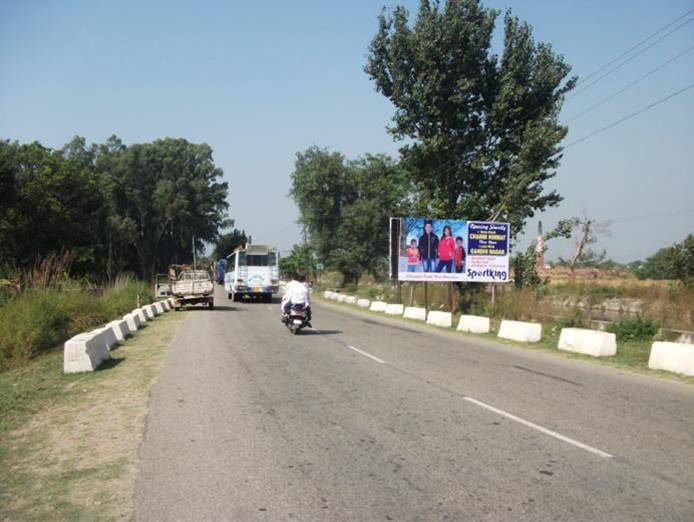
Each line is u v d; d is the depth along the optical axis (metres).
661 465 5.51
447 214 30.50
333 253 59.19
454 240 25.08
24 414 7.95
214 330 19.58
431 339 17.38
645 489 4.89
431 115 28.98
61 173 42.16
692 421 7.25
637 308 25.52
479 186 30.42
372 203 53.09
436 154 29.67
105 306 23.09
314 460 5.71
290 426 7.01
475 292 31.05
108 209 62.22
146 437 6.61
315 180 56.12
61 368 11.83
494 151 29.92
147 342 16.17
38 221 40.28
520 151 28.64
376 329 20.53
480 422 7.16
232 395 8.86
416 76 29.11
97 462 5.79
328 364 11.98
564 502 4.61
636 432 6.70
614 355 13.72
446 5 28.41
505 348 15.44
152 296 36.34
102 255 49.81
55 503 4.73
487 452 5.92
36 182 39.94
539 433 6.65
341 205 58.19
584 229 46.62
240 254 39.53
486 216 30.28
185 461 5.74
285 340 16.58
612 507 4.51
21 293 17.95
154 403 8.37
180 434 6.71
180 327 20.88
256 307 34.00
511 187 28.06
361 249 53.97
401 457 5.79
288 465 5.57
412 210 32.03
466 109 29.58
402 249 24.75
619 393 9.09
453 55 28.28
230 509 4.53
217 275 82.56
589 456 5.79
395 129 30.06
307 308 18.42
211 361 12.43
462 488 4.92
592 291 31.00
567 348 14.73
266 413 7.68
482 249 25.25
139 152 80.25
